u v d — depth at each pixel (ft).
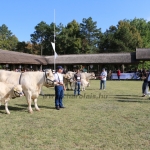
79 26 249.75
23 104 35.29
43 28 248.73
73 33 240.94
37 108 30.27
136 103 36.37
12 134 19.65
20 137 18.84
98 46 249.14
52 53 238.89
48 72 29.71
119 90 57.82
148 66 166.61
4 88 27.04
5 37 328.90
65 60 139.85
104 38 243.60
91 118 25.59
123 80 112.68
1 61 95.55
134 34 231.50
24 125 22.57
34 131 20.48
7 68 110.83
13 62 102.99
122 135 19.42
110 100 39.70
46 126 22.18
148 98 42.42
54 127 21.81
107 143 17.43
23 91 28.89
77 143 17.42
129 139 18.37
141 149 16.24
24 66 130.52
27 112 29.01
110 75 120.57
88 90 57.72
